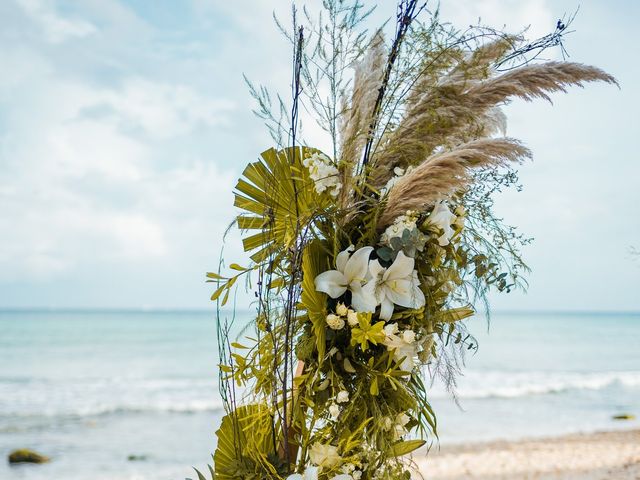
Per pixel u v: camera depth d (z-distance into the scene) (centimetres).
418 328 178
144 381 2222
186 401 1730
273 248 176
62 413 1553
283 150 183
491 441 1207
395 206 174
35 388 2041
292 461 176
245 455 178
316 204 183
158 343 3800
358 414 171
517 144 167
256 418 176
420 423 179
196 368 2667
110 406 1631
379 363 172
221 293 174
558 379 2397
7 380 2270
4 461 1099
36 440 1270
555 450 1080
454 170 166
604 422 1486
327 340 173
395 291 174
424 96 183
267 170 183
